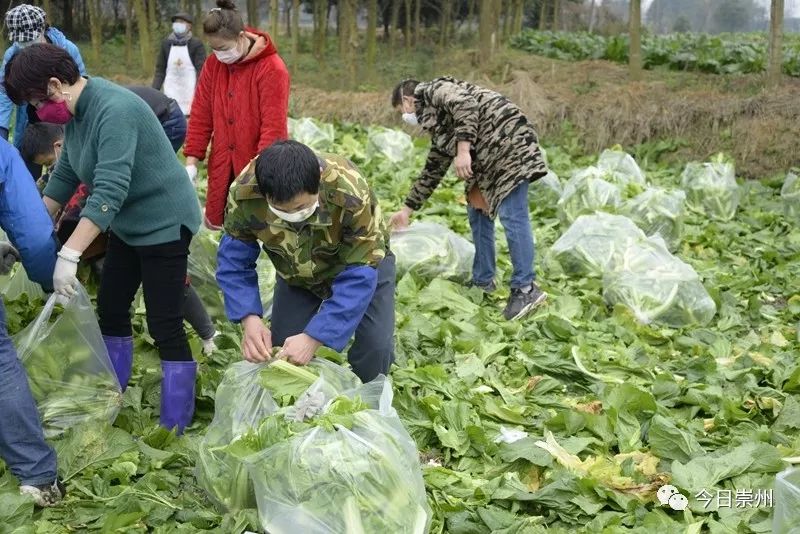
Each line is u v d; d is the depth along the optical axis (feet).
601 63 48.83
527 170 18.66
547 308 19.58
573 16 86.89
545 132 40.11
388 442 10.46
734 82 43.19
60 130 16.61
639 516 11.87
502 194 18.81
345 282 11.37
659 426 13.55
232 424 11.60
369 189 11.32
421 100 19.27
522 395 15.72
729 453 12.85
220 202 18.12
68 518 11.50
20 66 11.72
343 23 54.70
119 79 50.44
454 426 13.85
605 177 26.81
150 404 14.67
